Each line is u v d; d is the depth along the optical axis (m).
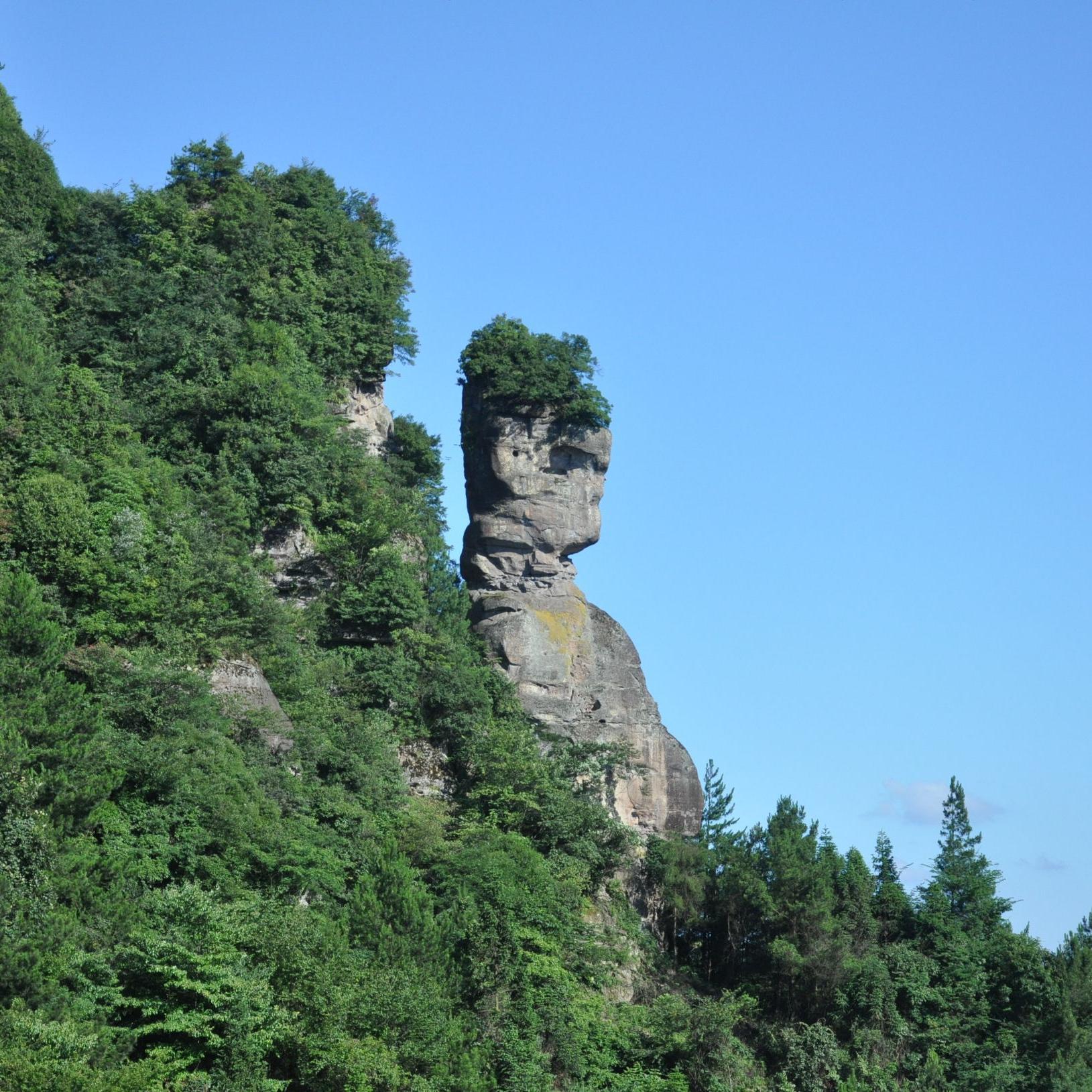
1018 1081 116.00
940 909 128.50
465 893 99.62
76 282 131.88
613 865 119.88
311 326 133.88
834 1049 113.81
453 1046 88.06
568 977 100.69
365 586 121.12
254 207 136.12
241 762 95.81
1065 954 128.50
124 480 107.19
